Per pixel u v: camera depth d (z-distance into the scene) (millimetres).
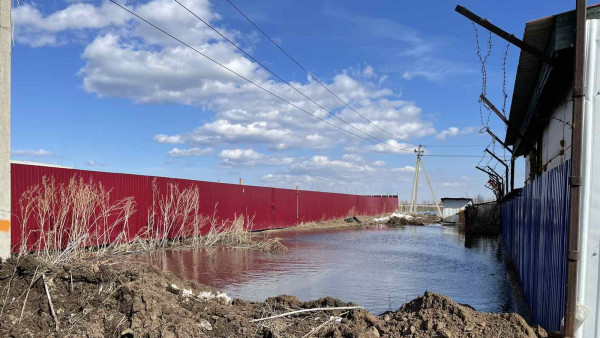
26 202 12305
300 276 11172
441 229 32438
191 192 19516
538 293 6664
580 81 4574
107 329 5219
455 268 13008
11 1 6766
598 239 4570
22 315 5254
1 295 5543
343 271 12078
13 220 12008
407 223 39000
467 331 5016
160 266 12367
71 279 5910
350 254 16125
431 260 14766
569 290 4508
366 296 9031
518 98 10344
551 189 5730
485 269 12891
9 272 5855
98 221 14750
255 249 17078
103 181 15281
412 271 12320
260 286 9820
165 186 18469
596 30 4727
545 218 6137
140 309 5379
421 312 5539
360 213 48094
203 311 5902
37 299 5586
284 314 6016
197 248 16969
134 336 5055
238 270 11953
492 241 22625
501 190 28547
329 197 39375
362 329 5434
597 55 4703
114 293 5730
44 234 12227
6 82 6586
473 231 28125
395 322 5598
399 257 15461
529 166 15469
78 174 14266
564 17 5621
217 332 5426
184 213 18734
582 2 4602
